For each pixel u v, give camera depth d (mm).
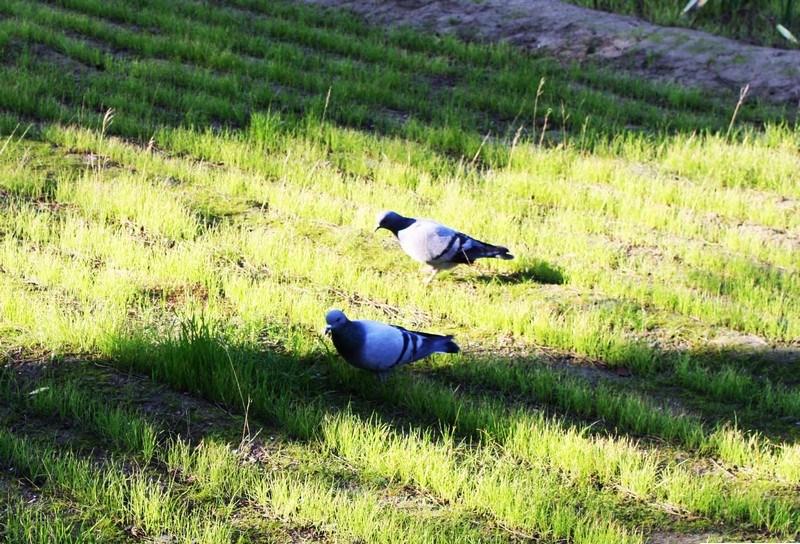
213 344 9375
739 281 12016
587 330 10609
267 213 13203
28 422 8469
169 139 15172
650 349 10500
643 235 13352
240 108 16469
